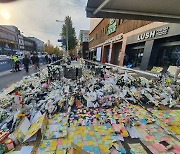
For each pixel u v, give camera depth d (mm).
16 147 2291
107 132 2766
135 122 3117
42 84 5953
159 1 3123
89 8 3367
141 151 2256
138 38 13109
